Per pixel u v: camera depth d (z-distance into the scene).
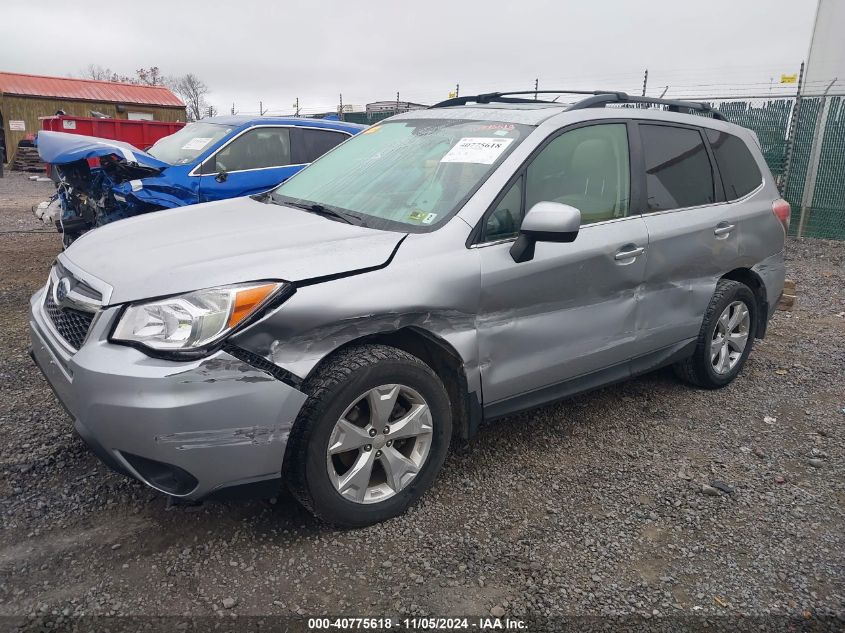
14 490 3.08
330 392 2.65
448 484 3.32
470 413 3.20
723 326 4.54
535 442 3.82
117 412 2.45
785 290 6.63
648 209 3.89
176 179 7.38
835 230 11.33
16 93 22.27
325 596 2.51
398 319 2.84
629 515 3.13
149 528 2.86
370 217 3.28
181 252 2.83
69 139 6.87
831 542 2.98
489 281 3.09
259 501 3.09
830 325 6.45
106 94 24.28
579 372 3.65
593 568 2.74
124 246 3.02
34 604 2.41
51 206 7.40
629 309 3.80
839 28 12.62
